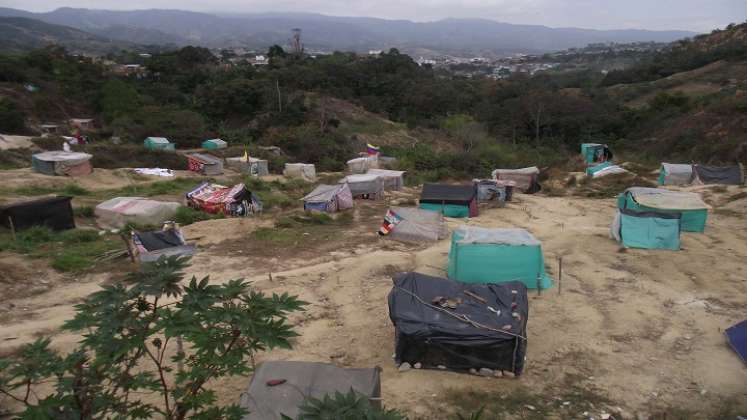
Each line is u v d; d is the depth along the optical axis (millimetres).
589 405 9109
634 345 11352
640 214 19312
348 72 88812
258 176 39375
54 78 67000
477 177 43719
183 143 55188
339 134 63031
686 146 48844
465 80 108000
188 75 80000
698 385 9750
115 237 19172
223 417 4254
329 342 11406
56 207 19469
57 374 3652
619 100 81000
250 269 16203
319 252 18500
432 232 20734
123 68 90000
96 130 54906
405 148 60719
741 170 32625
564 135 68688
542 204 30172
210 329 3822
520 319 10445
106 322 3590
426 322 10062
